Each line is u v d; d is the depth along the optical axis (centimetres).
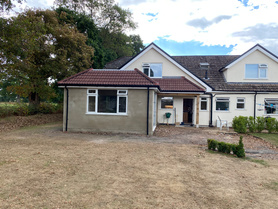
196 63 2147
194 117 1753
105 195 429
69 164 627
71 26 2405
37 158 684
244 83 1841
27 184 474
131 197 423
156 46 1852
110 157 716
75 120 1291
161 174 562
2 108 1803
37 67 1948
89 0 3369
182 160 702
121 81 1267
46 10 1962
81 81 1272
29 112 2030
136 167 615
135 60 1886
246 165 668
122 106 1267
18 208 369
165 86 1642
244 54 1830
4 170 562
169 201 411
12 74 1770
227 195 448
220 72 2002
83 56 2142
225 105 1786
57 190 446
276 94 1741
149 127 1239
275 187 499
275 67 1820
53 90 2220
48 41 1939
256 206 405
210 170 608
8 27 1238
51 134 1195
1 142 948
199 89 1584
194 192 457
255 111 1750
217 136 1240
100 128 1274
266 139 1147
